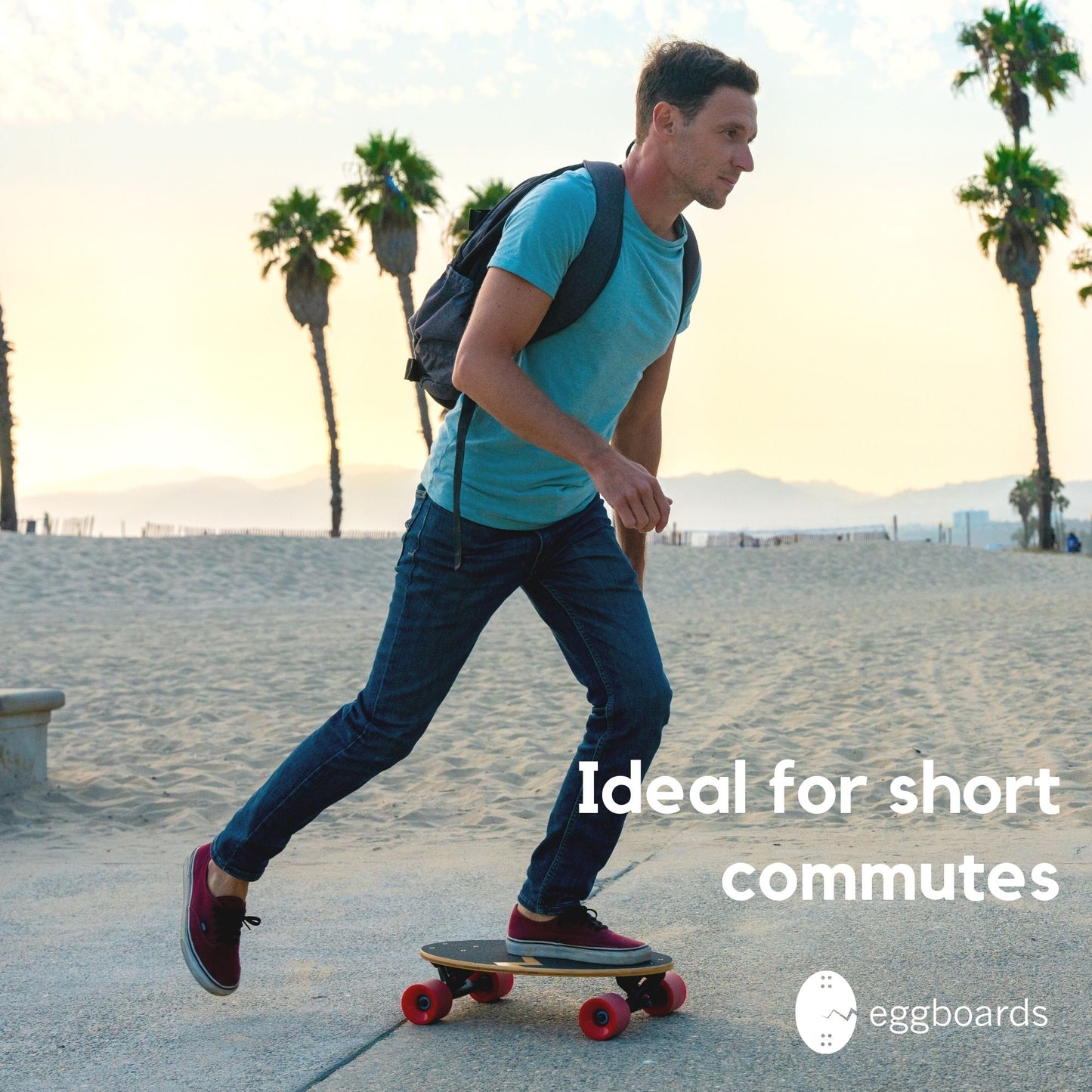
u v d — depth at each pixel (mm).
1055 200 31625
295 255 32312
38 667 10312
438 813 5734
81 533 27188
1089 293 32781
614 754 2393
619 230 2289
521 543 2395
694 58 2301
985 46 32031
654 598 21625
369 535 31438
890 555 26891
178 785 6227
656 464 2889
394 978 2758
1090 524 105062
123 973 2824
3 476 25000
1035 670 9578
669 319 2434
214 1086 2125
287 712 8234
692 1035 2344
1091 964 2711
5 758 5934
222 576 20516
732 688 9352
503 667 10484
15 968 2881
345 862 4484
